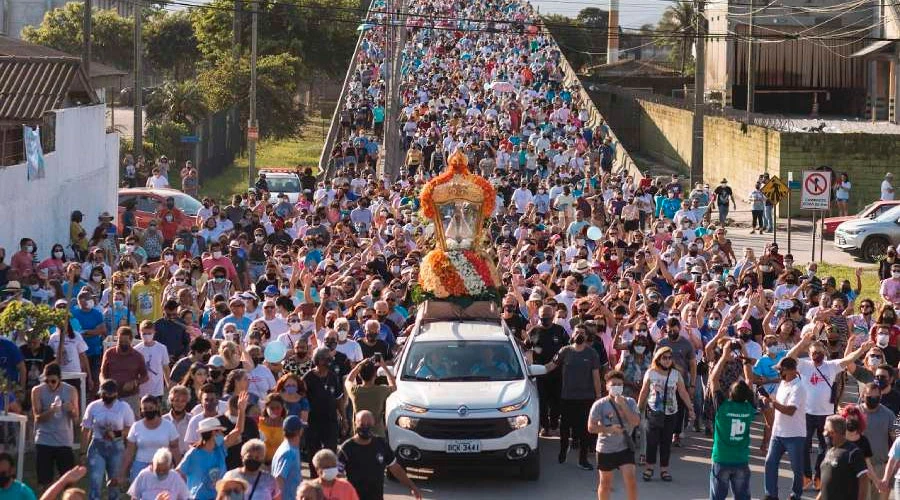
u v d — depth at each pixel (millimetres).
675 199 51406
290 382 19266
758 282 31875
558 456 22953
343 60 135375
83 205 39938
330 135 69938
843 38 100500
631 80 133250
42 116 36156
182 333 23078
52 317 20766
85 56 51594
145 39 134875
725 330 24172
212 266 30828
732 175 72750
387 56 68500
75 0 149125
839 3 100688
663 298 29031
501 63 85375
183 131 77625
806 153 63000
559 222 46844
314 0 132375
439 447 20609
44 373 18812
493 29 97438
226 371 19438
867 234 50156
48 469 18828
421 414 20703
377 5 113875
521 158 57562
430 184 25734
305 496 13500
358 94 76625
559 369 23859
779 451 19828
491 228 41594
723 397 20422
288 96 99625
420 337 22438
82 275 29438
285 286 26797
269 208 44062
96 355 23969
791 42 101625
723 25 102688
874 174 63188
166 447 17219
